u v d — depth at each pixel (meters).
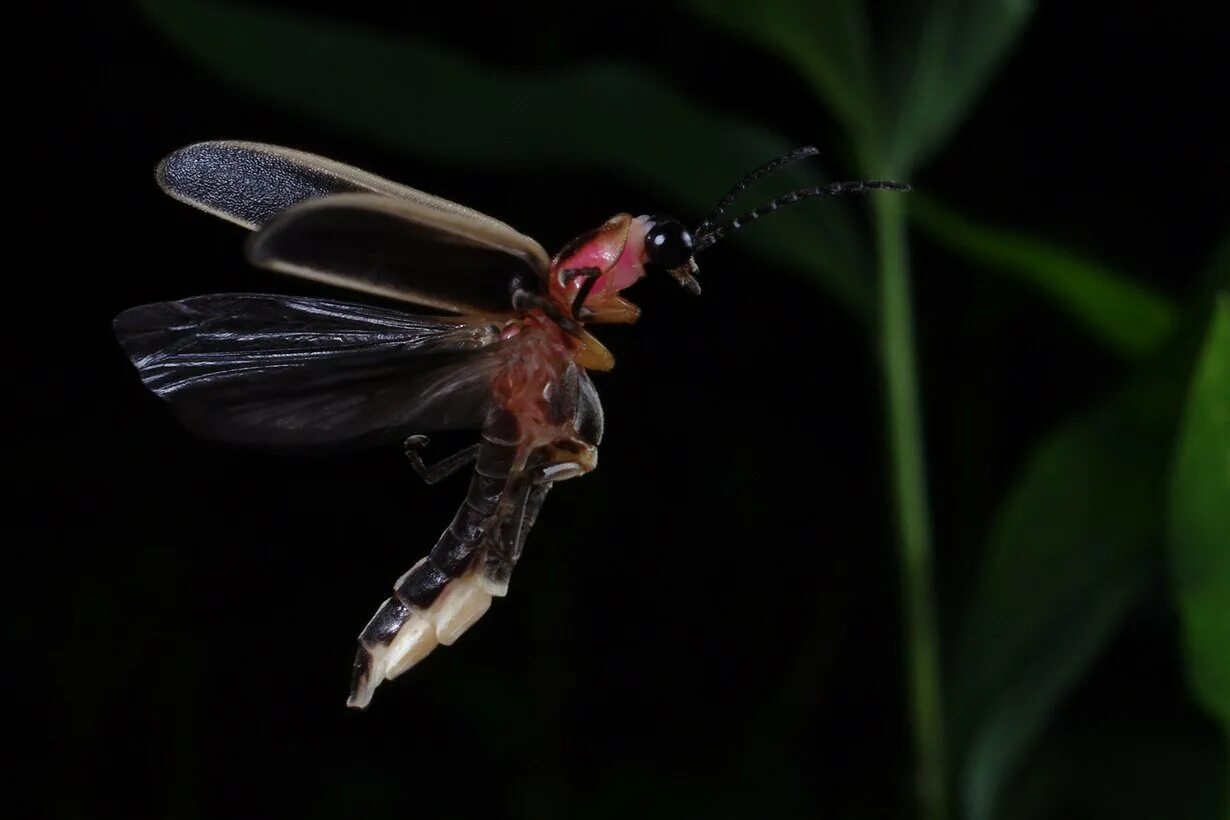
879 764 0.33
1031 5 0.19
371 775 0.33
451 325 0.15
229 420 0.15
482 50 0.36
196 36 0.18
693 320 0.37
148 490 0.35
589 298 0.15
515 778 0.33
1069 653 0.18
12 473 0.35
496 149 0.19
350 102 0.19
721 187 0.18
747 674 0.35
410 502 0.36
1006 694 0.18
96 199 0.36
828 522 0.36
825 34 0.19
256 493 0.36
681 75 0.36
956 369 0.35
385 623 0.15
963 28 0.19
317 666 0.34
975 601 0.18
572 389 0.15
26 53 0.35
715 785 0.33
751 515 0.36
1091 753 0.28
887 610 0.35
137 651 0.34
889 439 0.19
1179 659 0.30
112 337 0.36
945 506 0.35
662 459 0.36
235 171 0.15
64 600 0.34
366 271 0.15
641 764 0.33
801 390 0.36
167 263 0.36
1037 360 0.35
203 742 0.33
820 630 0.35
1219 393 0.16
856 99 0.19
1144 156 0.35
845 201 0.21
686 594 0.35
